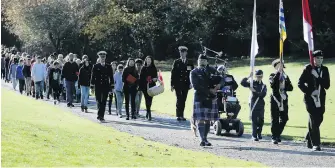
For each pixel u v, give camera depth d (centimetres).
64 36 5306
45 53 5412
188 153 1199
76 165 932
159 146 1278
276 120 1430
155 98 2734
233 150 1313
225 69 1633
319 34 4744
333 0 4850
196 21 5212
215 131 1583
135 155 1084
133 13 5406
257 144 1414
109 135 1386
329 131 1619
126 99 1925
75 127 1472
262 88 1500
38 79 2584
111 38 5322
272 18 5184
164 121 1905
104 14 5219
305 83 1337
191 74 1391
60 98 2656
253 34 1576
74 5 5191
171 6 5231
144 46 5441
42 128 1291
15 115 1599
